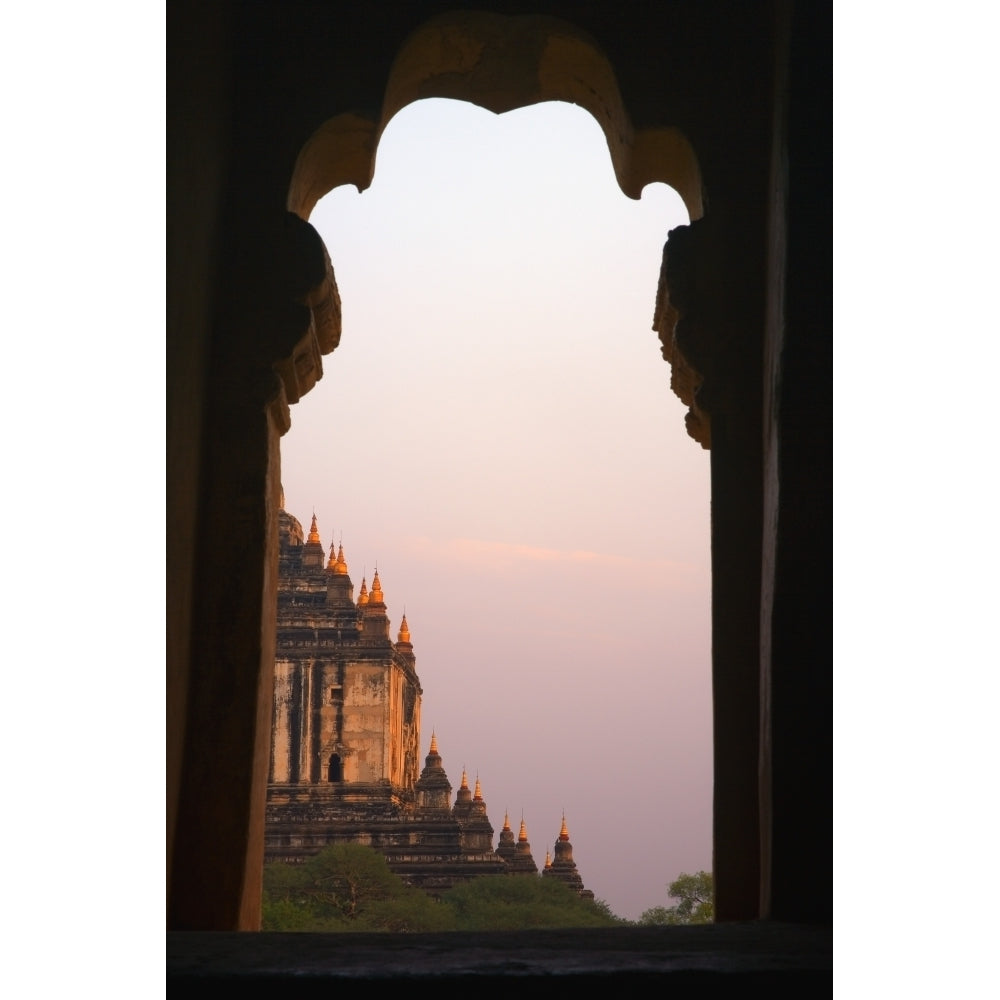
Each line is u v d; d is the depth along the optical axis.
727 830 7.55
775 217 7.70
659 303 8.88
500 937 5.51
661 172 8.99
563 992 4.45
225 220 8.32
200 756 7.53
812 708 6.61
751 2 8.72
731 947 5.05
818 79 7.32
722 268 8.34
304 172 8.67
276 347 8.16
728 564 7.93
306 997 4.42
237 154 8.45
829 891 6.36
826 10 7.40
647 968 4.55
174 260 6.98
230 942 5.34
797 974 4.52
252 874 7.61
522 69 9.16
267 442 8.08
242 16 8.66
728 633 7.84
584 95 9.28
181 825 7.41
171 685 7.12
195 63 7.34
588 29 8.70
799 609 6.73
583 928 5.89
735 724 7.71
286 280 8.26
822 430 6.90
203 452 7.86
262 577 7.84
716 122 8.56
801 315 7.03
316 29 8.69
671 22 8.73
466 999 4.41
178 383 7.14
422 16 8.71
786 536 6.83
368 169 8.98
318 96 8.59
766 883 6.66
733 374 8.20
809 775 6.52
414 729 46.78
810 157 7.21
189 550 7.50
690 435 8.85
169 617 7.02
